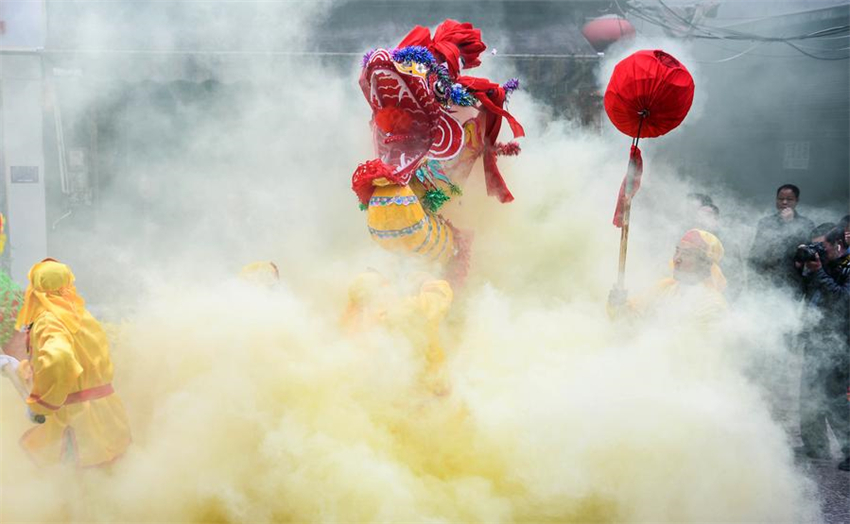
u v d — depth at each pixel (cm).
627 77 452
